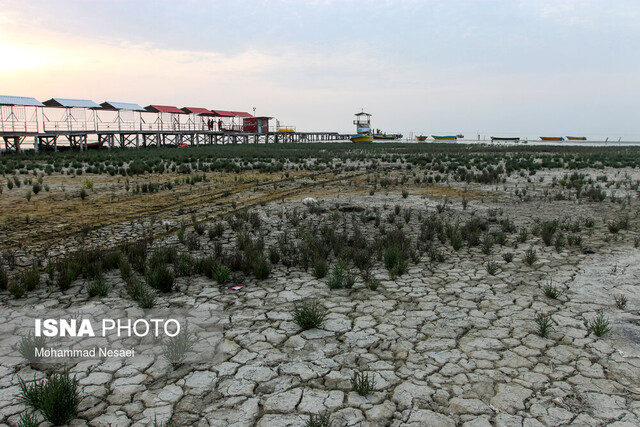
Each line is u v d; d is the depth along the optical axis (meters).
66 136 40.69
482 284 6.02
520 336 4.48
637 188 15.53
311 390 3.57
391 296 5.61
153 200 13.22
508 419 3.20
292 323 4.82
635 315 4.94
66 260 6.79
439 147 53.09
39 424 3.15
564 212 11.32
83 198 13.23
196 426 3.13
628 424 3.13
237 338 4.46
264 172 21.55
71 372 3.80
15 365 3.91
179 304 5.36
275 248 7.52
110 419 3.21
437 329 4.67
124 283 6.10
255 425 3.14
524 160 28.61
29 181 15.78
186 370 3.86
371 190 15.32
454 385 3.62
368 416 3.24
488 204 12.68
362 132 78.81
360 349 4.25
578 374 3.78
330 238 8.13
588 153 39.09
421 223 10.15
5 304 5.31
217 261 6.78
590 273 6.39
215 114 59.25
